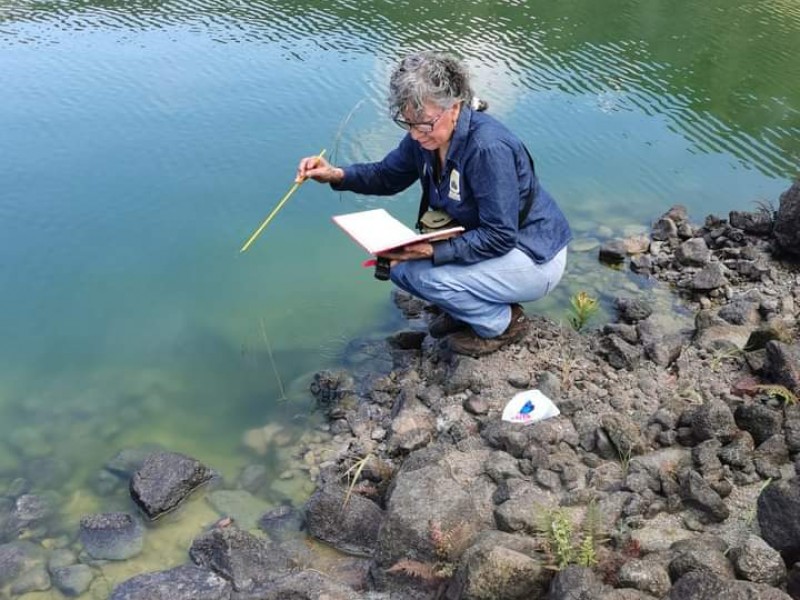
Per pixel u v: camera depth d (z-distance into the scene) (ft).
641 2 41.68
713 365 14.75
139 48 30.60
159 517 12.22
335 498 11.75
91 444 13.66
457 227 13.79
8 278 17.63
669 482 11.44
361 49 31.76
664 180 23.68
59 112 24.90
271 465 13.33
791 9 41.75
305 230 20.12
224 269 18.52
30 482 12.84
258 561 11.23
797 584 9.23
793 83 31.48
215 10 35.78
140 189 21.18
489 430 12.96
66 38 31.17
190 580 10.93
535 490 11.54
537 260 14.19
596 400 13.85
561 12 39.17
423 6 38.29
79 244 18.93
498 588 9.57
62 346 15.93
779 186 23.49
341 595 10.21
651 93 29.86
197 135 24.07
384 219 13.94
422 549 10.45
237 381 15.25
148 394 14.85
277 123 25.12
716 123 27.61
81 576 11.17
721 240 20.08
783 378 13.38
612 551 10.27
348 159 23.07
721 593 8.55
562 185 23.29
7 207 19.93
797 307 17.26
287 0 37.81
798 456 11.87
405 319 17.19
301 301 17.62
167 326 16.66
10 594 10.92
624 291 18.28
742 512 11.10
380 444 13.57
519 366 14.80
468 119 13.02
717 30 37.68
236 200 21.04
